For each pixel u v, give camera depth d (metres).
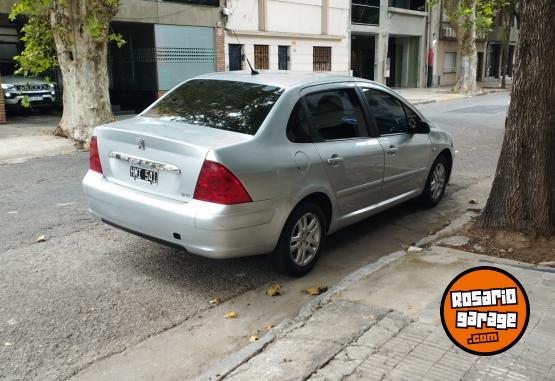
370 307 4.01
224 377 3.21
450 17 28.80
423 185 6.75
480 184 8.55
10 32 18.22
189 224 4.16
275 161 4.41
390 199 6.05
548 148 5.25
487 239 5.39
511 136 5.34
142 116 5.24
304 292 4.65
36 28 12.27
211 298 4.50
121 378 3.40
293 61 24.36
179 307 4.33
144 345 3.78
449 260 4.92
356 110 5.53
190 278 4.86
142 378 3.41
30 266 5.02
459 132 14.18
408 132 6.29
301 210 4.71
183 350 3.74
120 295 4.48
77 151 11.57
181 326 4.05
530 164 5.25
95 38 11.96
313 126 4.92
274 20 23.22
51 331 3.89
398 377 3.13
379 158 5.61
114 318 4.11
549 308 3.89
